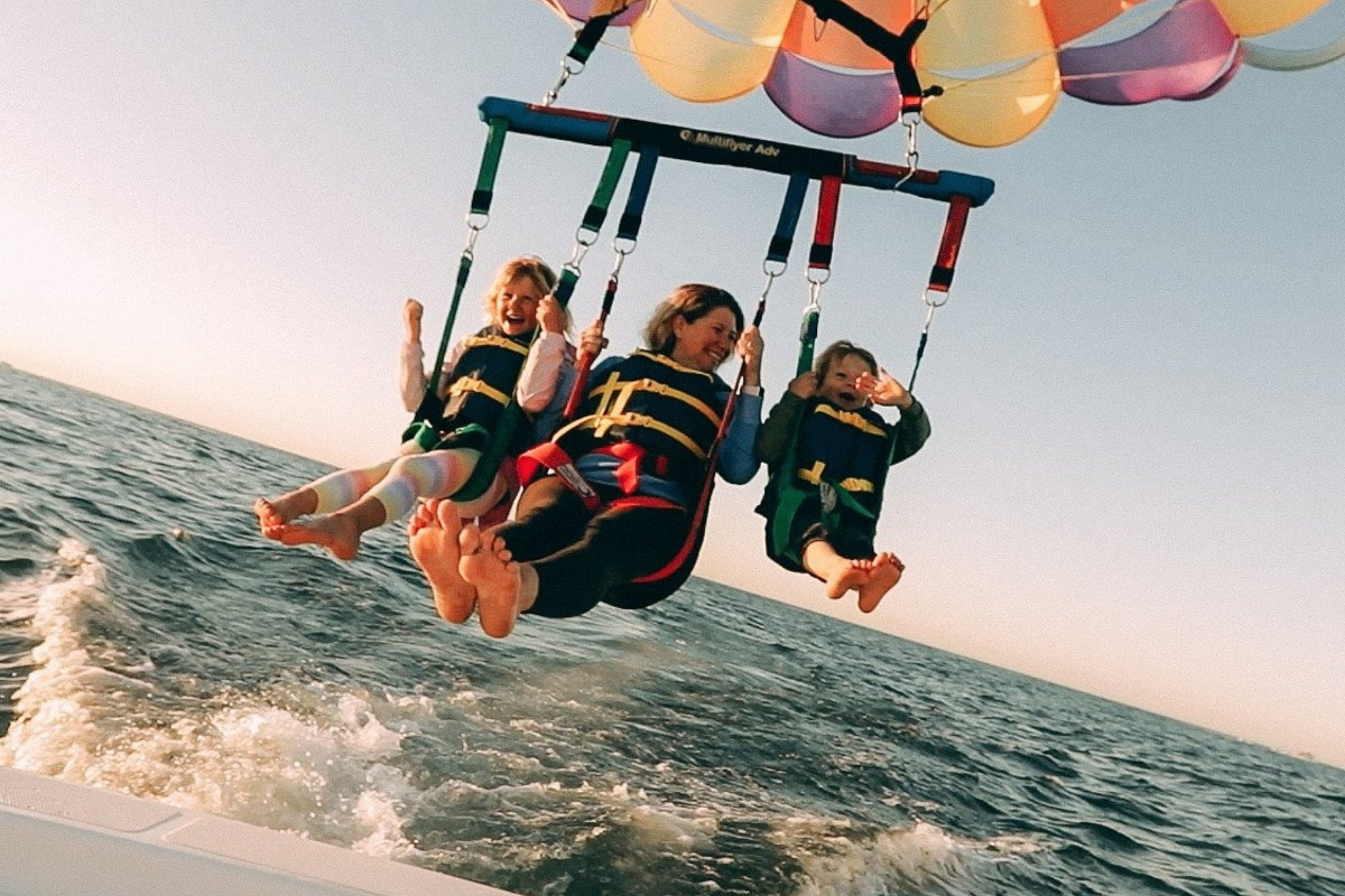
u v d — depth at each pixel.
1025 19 4.88
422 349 4.18
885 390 3.85
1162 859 11.24
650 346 4.04
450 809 6.42
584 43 3.99
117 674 7.10
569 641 13.76
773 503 3.87
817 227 3.97
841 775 10.20
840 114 5.18
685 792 7.99
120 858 1.69
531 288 4.36
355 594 12.16
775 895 6.39
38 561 9.34
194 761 6.08
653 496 3.62
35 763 5.60
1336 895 12.20
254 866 1.77
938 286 3.96
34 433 20.14
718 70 5.16
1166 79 4.79
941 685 28.53
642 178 3.93
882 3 5.06
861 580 3.34
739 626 26.77
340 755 6.78
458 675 9.71
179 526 13.20
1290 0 4.44
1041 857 9.38
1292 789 30.58
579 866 6.06
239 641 8.81
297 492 3.31
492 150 3.93
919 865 7.90
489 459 3.66
